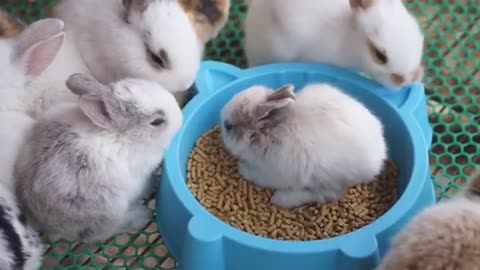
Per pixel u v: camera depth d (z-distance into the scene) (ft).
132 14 2.85
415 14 3.41
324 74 3.05
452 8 3.41
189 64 2.86
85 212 2.76
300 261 2.65
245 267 2.70
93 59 2.96
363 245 2.64
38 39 2.81
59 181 2.71
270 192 2.92
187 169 2.96
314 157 2.76
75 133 2.73
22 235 2.64
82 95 2.67
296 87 3.08
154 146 2.79
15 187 2.76
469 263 2.35
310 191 2.87
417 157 2.83
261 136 2.78
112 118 2.72
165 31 2.83
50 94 2.93
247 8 3.37
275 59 3.12
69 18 2.98
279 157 2.78
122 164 2.75
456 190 3.02
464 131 3.14
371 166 2.80
